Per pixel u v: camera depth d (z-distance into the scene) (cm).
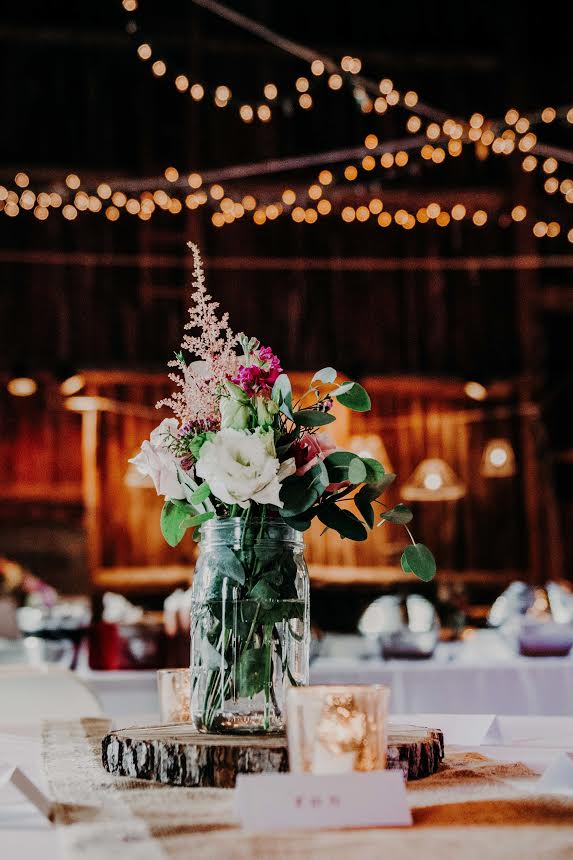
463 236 779
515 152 781
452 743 132
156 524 718
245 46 774
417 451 757
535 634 308
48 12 757
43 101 755
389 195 771
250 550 111
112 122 757
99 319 735
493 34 799
